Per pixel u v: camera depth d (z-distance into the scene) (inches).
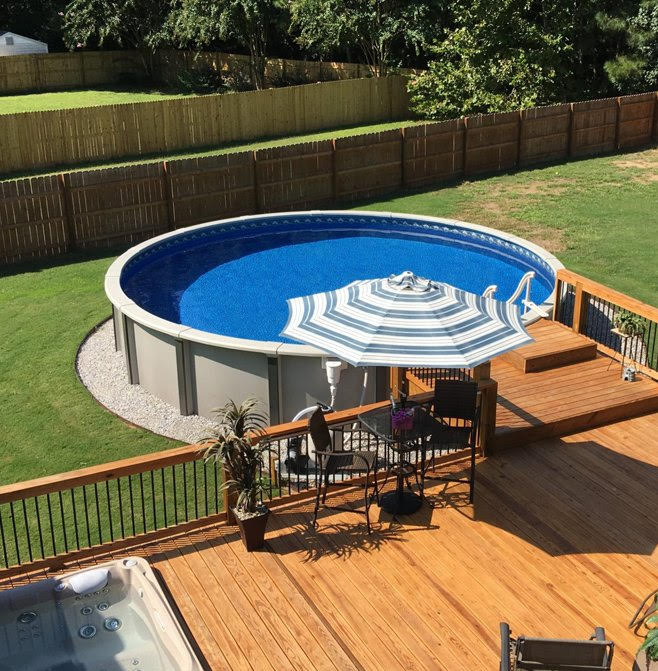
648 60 1251.8
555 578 283.1
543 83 1171.3
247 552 297.6
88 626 266.5
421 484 325.1
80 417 448.1
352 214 793.6
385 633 259.3
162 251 730.2
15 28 1969.7
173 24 1593.3
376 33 1407.5
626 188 918.4
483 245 751.7
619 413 393.1
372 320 295.1
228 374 440.8
